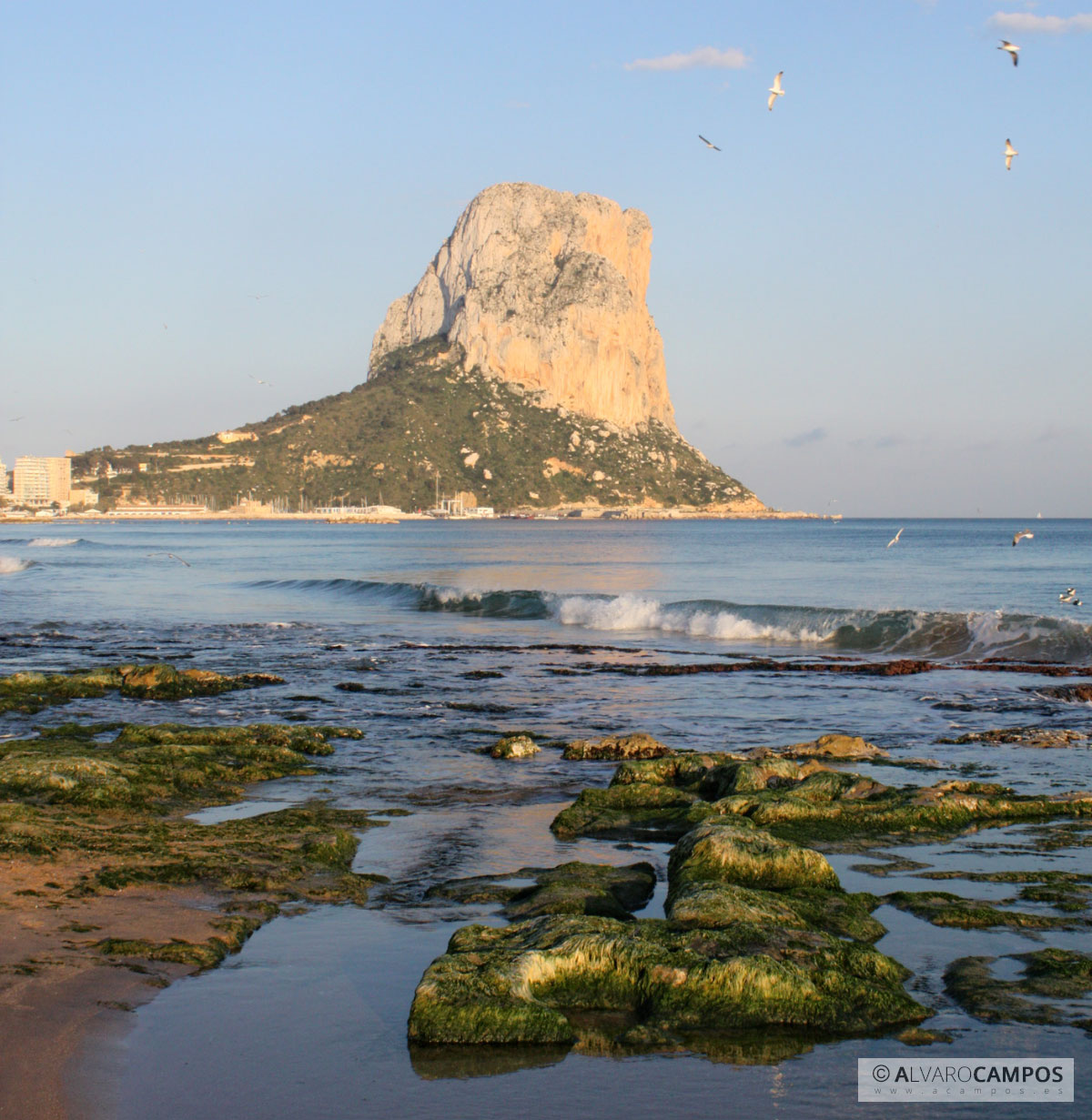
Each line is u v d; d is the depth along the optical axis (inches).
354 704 816.9
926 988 285.1
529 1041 258.4
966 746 644.7
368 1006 277.9
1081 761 597.0
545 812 495.2
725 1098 232.8
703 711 788.6
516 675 978.7
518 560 3144.7
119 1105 225.5
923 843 430.0
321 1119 222.5
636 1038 259.8
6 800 491.5
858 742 619.2
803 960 284.7
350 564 2987.2
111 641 1266.0
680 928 304.8
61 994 275.3
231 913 342.3
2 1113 216.4
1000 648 1157.1
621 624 1455.5
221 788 538.9
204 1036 258.8
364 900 362.6
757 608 1376.7
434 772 581.9
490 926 312.8
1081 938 318.0
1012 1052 249.6
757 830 387.9
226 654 1140.5
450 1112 226.5
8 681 864.9
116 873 374.0
